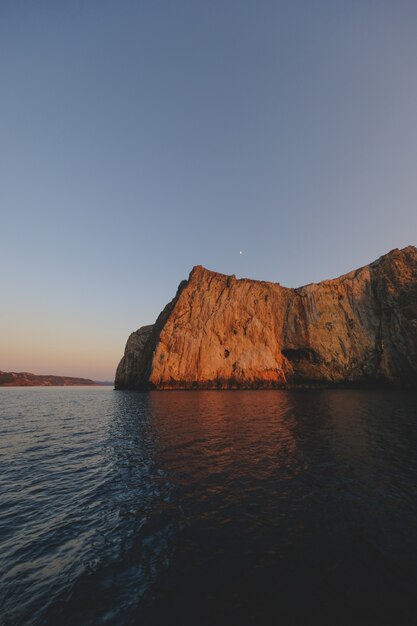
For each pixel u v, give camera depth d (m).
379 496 11.66
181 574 7.52
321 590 6.88
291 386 73.81
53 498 12.34
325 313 77.62
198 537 9.13
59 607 6.58
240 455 17.09
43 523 10.34
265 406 37.66
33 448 20.67
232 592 6.86
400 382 64.75
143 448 19.50
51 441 22.78
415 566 7.70
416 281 66.06
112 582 7.34
